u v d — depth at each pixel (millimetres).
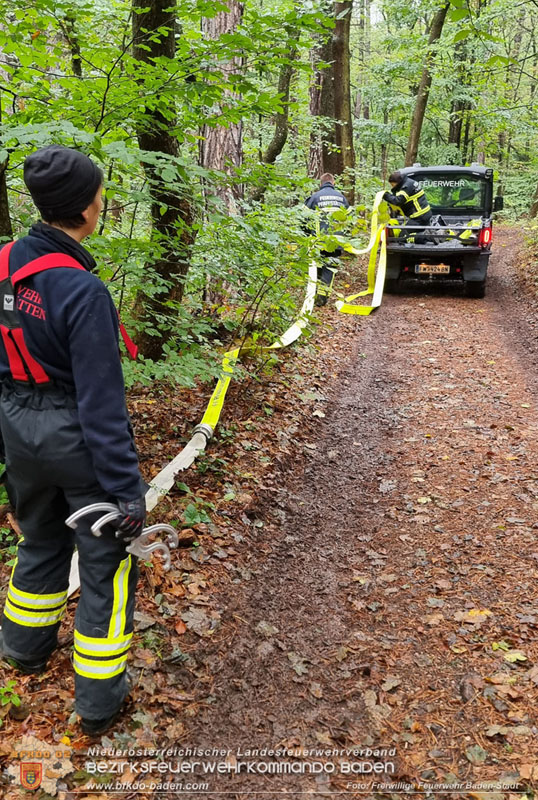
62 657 2861
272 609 3535
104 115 3961
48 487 2328
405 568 3943
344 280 12852
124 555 2404
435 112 25344
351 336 9430
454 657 3135
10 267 2188
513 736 2643
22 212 4496
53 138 2984
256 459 5121
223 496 4461
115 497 2252
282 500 4750
